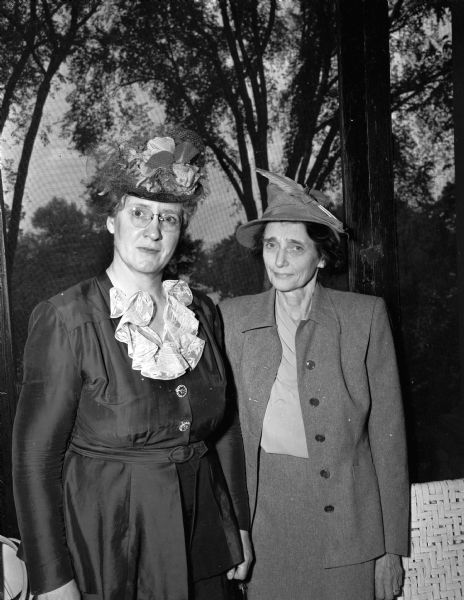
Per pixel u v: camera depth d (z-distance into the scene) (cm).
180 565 138
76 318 137
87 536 135
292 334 172
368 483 166
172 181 139
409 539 185
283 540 166
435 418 296
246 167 275
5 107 252
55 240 258
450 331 300
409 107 295
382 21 231
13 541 187
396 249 237
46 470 135
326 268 181
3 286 214
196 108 270
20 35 253
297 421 166
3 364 213
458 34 284
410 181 297
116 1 259
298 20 277
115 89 262
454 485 191
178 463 142
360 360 168
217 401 150
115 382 136
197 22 268
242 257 272
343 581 162
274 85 278
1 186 216
